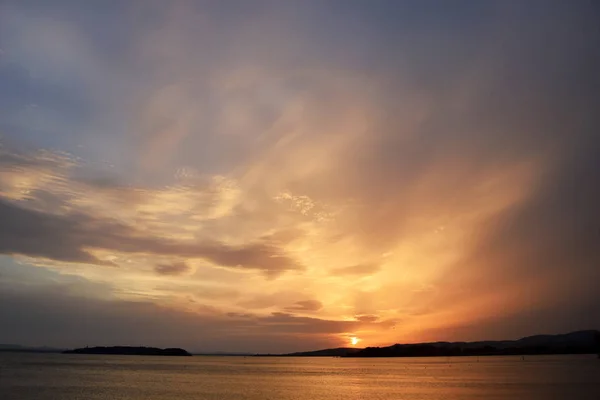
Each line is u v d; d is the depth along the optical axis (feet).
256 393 294.87
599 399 236.84
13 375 424.05
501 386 321.52
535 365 631.15
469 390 298.15
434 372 549.95
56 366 637.71
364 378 446.60
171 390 306.35
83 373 477.77
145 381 381.60
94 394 275.39
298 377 472.03
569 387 299.79
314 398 268.62
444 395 273.13
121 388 314.35
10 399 249.14
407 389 319.88
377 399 259.80
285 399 263.49
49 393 277.44
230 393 292.61
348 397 271.49
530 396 253.24
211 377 455.63
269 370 651.25
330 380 421.18
